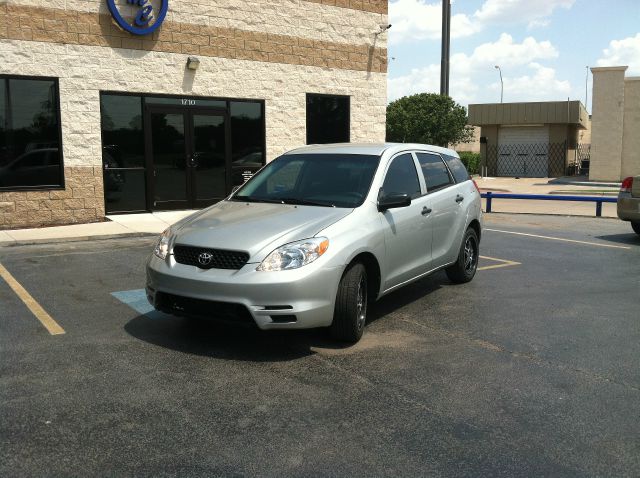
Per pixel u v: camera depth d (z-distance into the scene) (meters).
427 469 3.35
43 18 11.92
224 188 14.65
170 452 3.50
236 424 3.86
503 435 3.75
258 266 4.85
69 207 12.48
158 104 13.48
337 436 3.72
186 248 5.16
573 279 8.12
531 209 17.59
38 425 3.79
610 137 27.39
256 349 5.22
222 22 14.10
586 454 3.54
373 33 16.61
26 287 7.28
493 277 8.23
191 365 4.84
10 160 11.85
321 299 4.96
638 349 5.34
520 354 5.20
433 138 39.91
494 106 36.28
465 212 7.50
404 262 6.20
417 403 4.20
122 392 4.30
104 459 3.41
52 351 5.10
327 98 16.09
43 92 12.09
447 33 32.06
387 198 5.81
